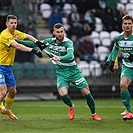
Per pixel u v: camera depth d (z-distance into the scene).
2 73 25.11
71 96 47.84
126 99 25.59
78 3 57.31
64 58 24.14
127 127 22.97
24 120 25.62
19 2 54.59
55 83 48.47
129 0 59.53
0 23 53.38
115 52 26.50
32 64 48.28
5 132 21.39
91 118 26.38
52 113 31.64
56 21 53.91
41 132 21.31
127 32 25.41
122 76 25.92
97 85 48.72
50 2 57.31
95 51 54.47
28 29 51.50
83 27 54.31
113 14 56.81
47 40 25.33
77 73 25.30
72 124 23.91
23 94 48.00
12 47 25.11
